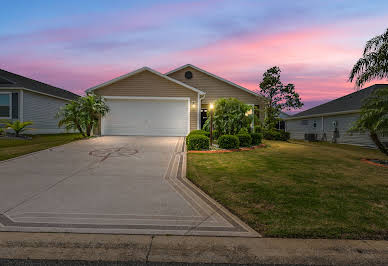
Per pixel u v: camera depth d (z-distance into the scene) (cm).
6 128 1385
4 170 549
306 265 202
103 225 271
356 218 290
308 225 269
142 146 943
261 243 233
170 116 1377
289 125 2538
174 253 217
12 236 243
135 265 199
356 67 856
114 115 1357
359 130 799
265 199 361
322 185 445
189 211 318
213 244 231
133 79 1361
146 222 281
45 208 321
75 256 211
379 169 617
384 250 221
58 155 740
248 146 1066
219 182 461
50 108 1816
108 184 445
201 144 898
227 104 1184
